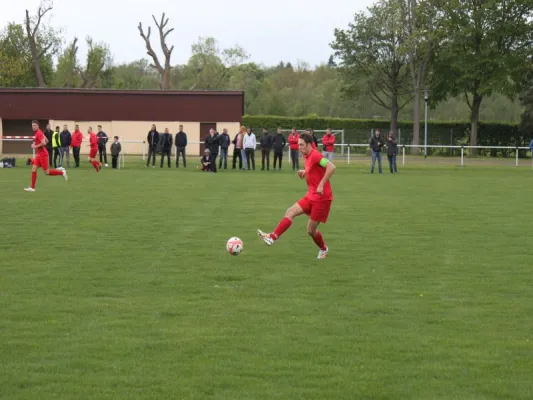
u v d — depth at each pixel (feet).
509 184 85.97
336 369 19.88
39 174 94.07
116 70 282.15
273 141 110.01
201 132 164.55
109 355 20.90
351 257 36.24
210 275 31.60
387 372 19.67
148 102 163.63
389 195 69.87
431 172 110.52
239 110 164.04
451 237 42.73
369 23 199.82
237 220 49.34
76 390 18.25
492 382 18.93
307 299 27.66
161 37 225.56
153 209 55.62
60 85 252.62
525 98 186.19
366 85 205.26
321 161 34.68
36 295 27.91
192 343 22.03
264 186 78.33
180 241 40.42
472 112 184.65
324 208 34.86
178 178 89.86
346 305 26.76
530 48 175.52
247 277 31.35
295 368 19.93
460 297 28.12
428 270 33.17
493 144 198.08
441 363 20.42
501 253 37.52
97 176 92.27
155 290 28.84
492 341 22.47
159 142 115.44
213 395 17.97
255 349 21.52
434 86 190.39
